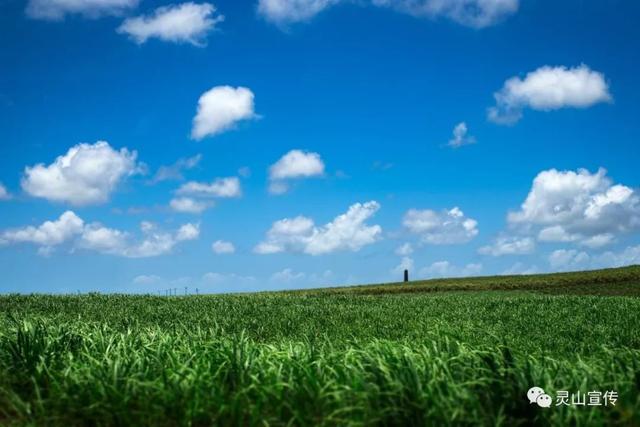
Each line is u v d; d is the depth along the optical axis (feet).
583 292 126.21
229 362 25.50
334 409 21.49
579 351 40.75
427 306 78.23
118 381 23.62
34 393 24.06
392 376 22.34
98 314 66.08
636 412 20.04
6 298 81.61
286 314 67.31
